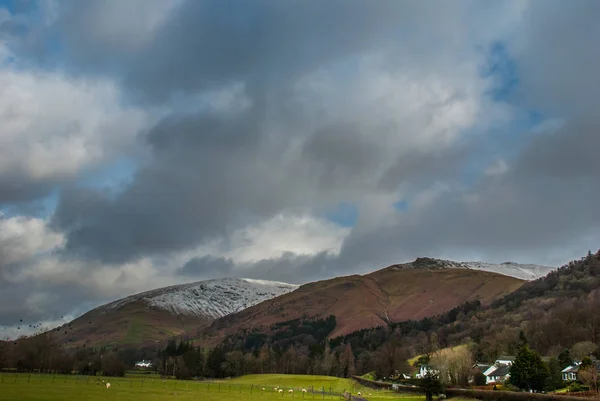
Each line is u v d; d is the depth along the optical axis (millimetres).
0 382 122312
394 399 125438
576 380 139250
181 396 107875
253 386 171750
